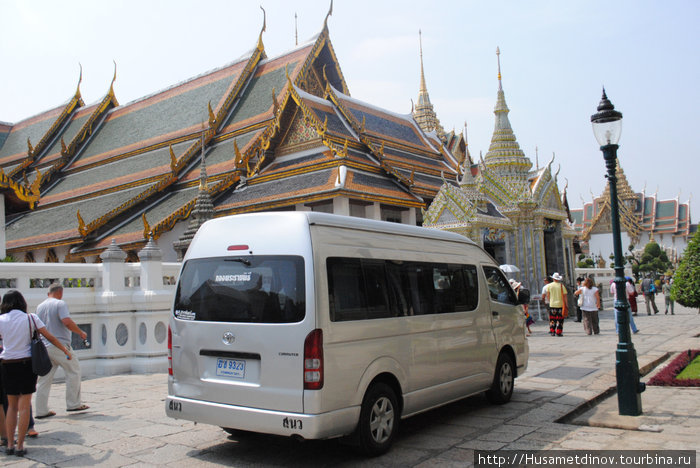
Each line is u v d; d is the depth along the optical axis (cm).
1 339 691
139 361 1251
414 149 3334
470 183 2173
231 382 638
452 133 4800
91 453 675
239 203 2750
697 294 1397
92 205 3644
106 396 990
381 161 2745
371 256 698
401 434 751
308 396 584
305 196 2466
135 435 748
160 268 1322
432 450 677
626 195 9069
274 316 617
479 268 917
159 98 4506
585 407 889
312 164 2647
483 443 698
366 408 643
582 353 1397
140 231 2908
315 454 673
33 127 5325
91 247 3031
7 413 679
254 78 3919
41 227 3622
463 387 820
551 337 1775
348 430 620
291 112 2844
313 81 3622
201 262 702
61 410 890
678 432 714
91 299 1244
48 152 4859
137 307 1273
